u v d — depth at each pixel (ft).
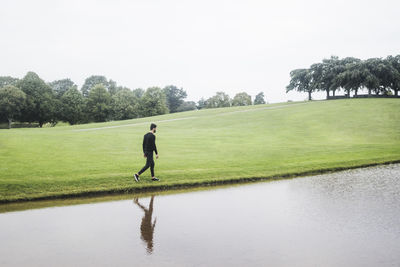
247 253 14.66
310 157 52.54
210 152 60.03
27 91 213.46
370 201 24.66
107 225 19.04
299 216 20.80
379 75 214.69
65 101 231.71
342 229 18.04
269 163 45.47
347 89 224.33
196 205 24.00
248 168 40.47
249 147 68.90
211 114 180.75
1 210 22.30
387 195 26.68
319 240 16.31
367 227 18.37
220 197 26.66
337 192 28.17
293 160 49.06
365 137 94.94
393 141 87.10
